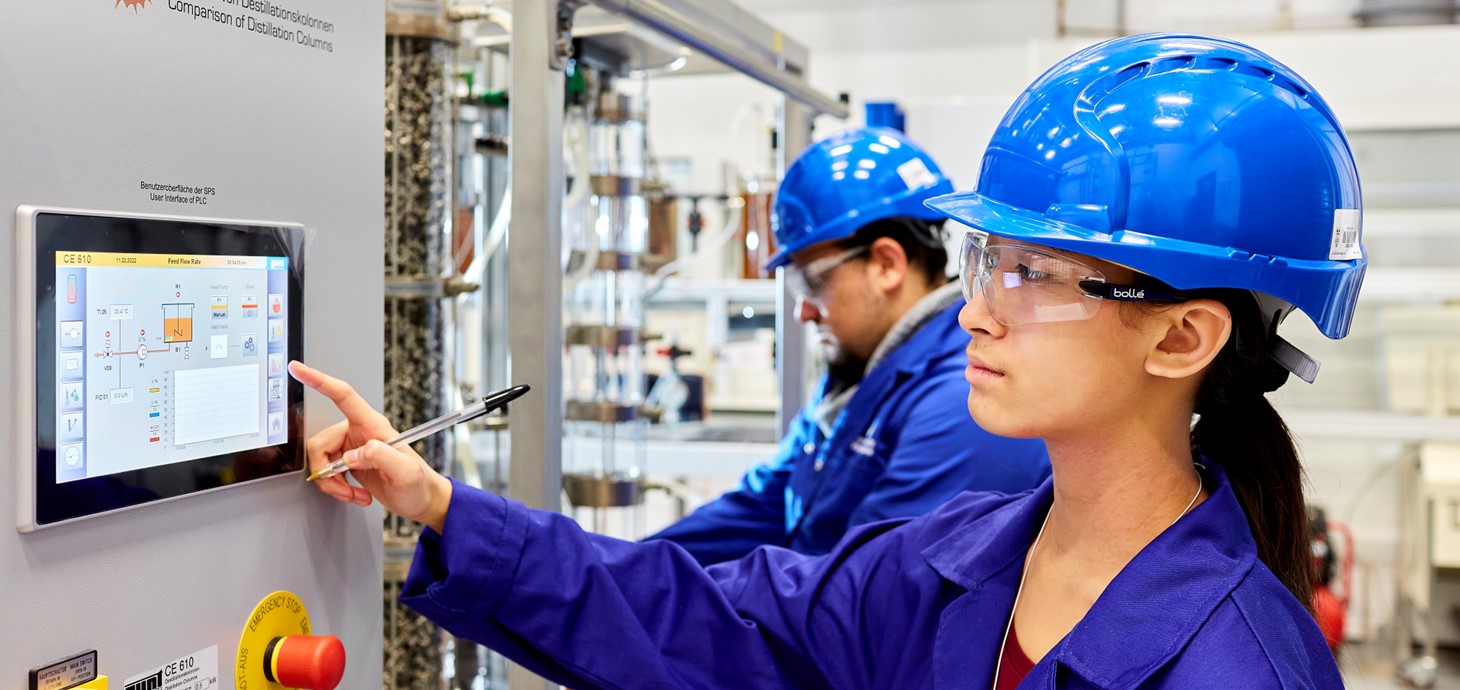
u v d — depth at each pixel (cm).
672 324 415
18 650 72
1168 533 88
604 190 171
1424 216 358
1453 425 359
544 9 123
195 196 83
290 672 92
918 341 175
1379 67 353
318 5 96
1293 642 84
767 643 117
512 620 107
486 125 177
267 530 93
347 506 104
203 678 87
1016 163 90
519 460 126
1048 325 87
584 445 183
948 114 319
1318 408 373
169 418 82
